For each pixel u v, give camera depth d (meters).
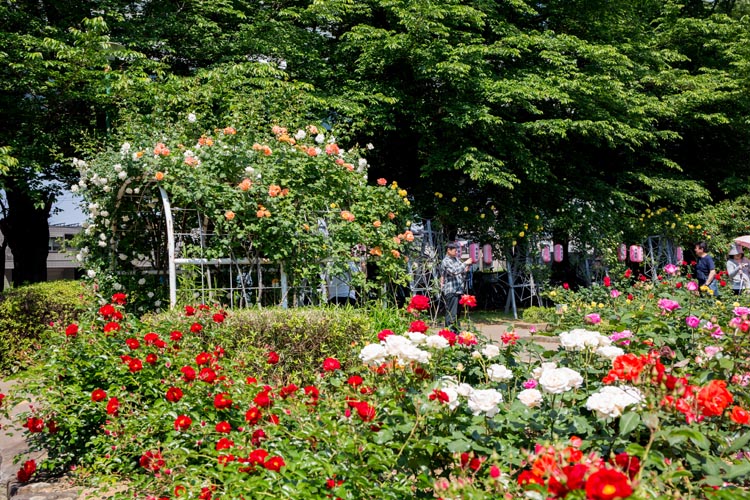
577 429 2.88
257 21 13.33
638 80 17.41
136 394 4.18
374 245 8.56
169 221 7.36
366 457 2.86
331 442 2.88
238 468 2.93
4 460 4.58
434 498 2.75
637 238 17.69
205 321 5.54
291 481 2.73
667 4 19.03
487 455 2.85
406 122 14.55
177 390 3.67
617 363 2.64
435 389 2.90
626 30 17.20
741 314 3.99
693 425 2.72
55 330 5.32
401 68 14.09
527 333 11.08
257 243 7.53
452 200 14.13
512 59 14.36
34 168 11.51
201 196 7.49
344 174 8.71
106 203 8.21
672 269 8.95
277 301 7.92
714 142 19.91
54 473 4.14
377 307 7.34
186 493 2.94
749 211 18.17
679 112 17.50
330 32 15.39
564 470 1.82
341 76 13.97
